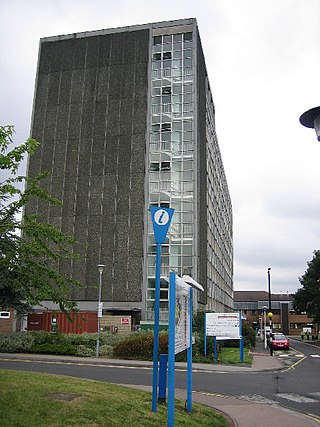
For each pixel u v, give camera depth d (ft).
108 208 140.97
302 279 236.63
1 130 28.43
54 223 143.64
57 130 151.02
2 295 67.31
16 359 75.51
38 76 157.48
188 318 33.88
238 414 36.45
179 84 146.30
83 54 155.33
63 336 86.69
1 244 30.09
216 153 205.57
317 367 79.56
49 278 32.50
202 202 149.28
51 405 26.91
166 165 140.97
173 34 150.82
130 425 25.99
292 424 33.35
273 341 137.80
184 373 64.59
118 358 80.89
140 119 145.59
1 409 25.02
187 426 28.68
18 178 33.60
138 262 135.13
